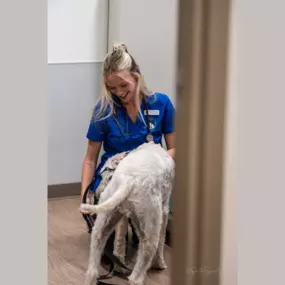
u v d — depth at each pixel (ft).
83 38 10.78
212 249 1.63
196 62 1.48
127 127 7.54
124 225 7.50
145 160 6.63
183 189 1.57
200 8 1.45
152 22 9.36
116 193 6.41
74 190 11.30
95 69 11.01
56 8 10.43
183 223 1.59
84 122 11.13
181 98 1.52
